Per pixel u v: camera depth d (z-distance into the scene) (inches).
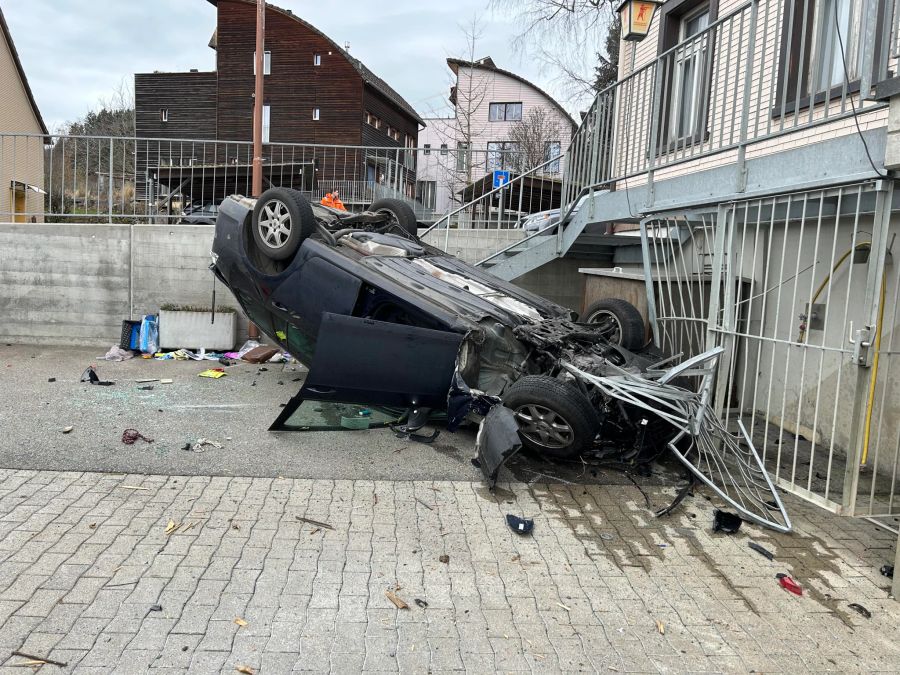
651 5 285.6
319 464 197.9
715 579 143.8
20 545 140.4
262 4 372.8
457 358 201.3
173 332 357.7
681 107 248.1
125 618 117.4
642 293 288.2
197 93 1421.0
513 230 393.7
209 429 224.4
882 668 114.7
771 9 269.6
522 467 204.5
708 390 200.7
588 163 316.5
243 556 141.5
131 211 398.9
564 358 213.8
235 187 425.4
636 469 207.0
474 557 148.0
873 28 155.2
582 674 109.9
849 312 229.6
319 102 1379.2
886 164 145.3
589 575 143.2
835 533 169.0
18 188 396.5
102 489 171.5
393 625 120.7
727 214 228.7
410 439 223.9
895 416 211.2
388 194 447.2
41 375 295.1
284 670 106.7
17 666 103.6
